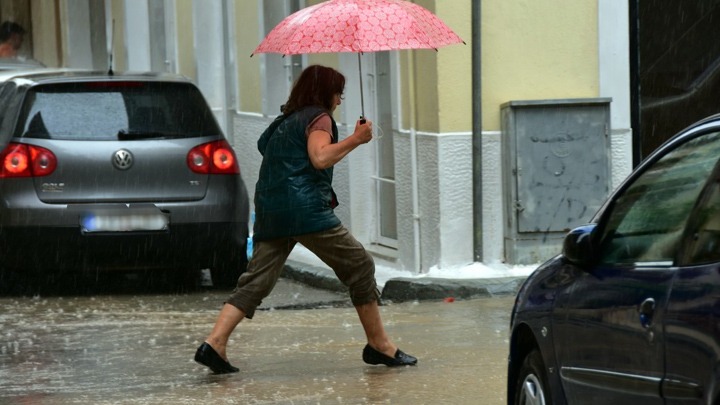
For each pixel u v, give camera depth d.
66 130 36.66
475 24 35.69
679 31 38.12
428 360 26.33
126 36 70.38
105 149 36.56
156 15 69.75
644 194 16.27
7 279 38.41
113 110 37.09
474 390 23.28
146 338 30.09
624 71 37.19
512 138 35.78
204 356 25.28
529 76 36.69
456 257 36.66
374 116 42.97
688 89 38.28
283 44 23.88
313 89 25.17
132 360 27.42
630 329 15.27
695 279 14.22
